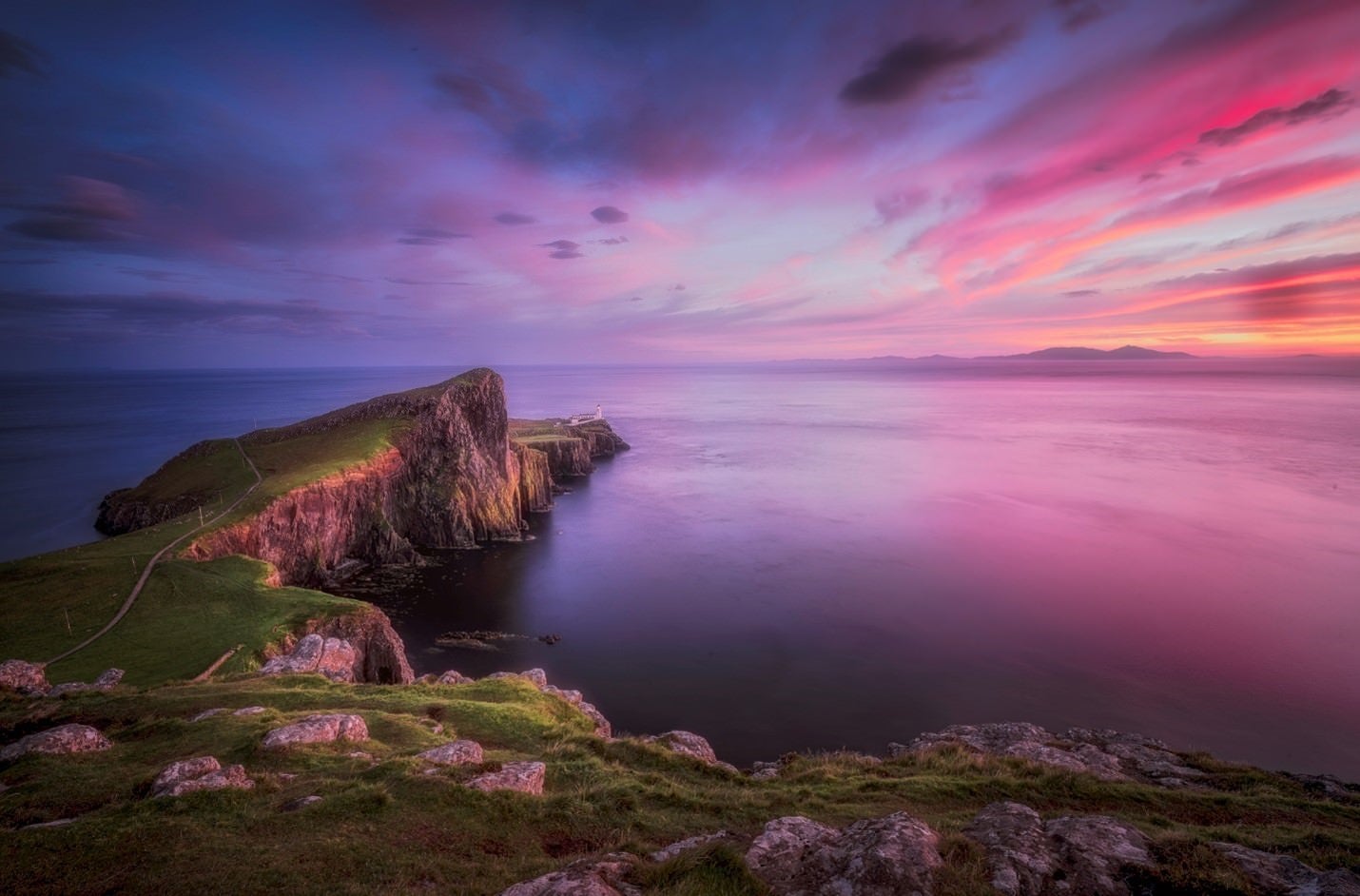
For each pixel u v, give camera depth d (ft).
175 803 56.85
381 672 183.42
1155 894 43.62
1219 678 201.77
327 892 46.32
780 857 48.88
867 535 360.89
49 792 61.67
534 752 89.76
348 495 319.06
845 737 171.63
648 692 195.72
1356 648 219.82
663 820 64.95
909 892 42.01
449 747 77.41
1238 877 43.88
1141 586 277.23
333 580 295.48
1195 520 373.20
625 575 303.68
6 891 44.39
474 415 402.11
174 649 158.71
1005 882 44.09
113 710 94.94
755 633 239.09
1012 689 197.06
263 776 64.90
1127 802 72.18
